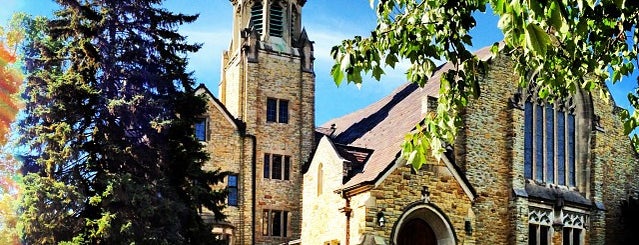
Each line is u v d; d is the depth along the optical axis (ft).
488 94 122.42
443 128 43.55
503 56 124.98
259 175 130.52
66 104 88.74
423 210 107.76
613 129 138.62
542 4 30.66
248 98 132.67
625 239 135.85
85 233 85.66
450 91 44.62
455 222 109.50
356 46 42.65
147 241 85.46
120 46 95.45
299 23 142.61
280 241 129.29
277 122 134.51
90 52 91.40
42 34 113.29
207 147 126.72
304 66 139.23
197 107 97.71
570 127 134.51
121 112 90.43
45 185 85.35
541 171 128.36
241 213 127.24
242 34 136.67
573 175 133.39
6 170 101.24
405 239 108.47
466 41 43.91
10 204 95.66
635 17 45.32
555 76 50.03
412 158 43.11
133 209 86.43
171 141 93.97
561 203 126.21
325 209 114.62
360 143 130.62
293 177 132.98
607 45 48.91
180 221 91.40
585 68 50.85
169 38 98.32
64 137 87.10
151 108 92.63
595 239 131.13
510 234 119.75
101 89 91.35
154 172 91.45
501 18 31.81
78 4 93.35
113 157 89.15
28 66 93.56
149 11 97.09
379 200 103.86
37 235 84.99
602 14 44.88
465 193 111.24
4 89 104.53
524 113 126.21
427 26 43.42
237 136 130.00
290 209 131.13
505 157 122.31
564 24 35.09
